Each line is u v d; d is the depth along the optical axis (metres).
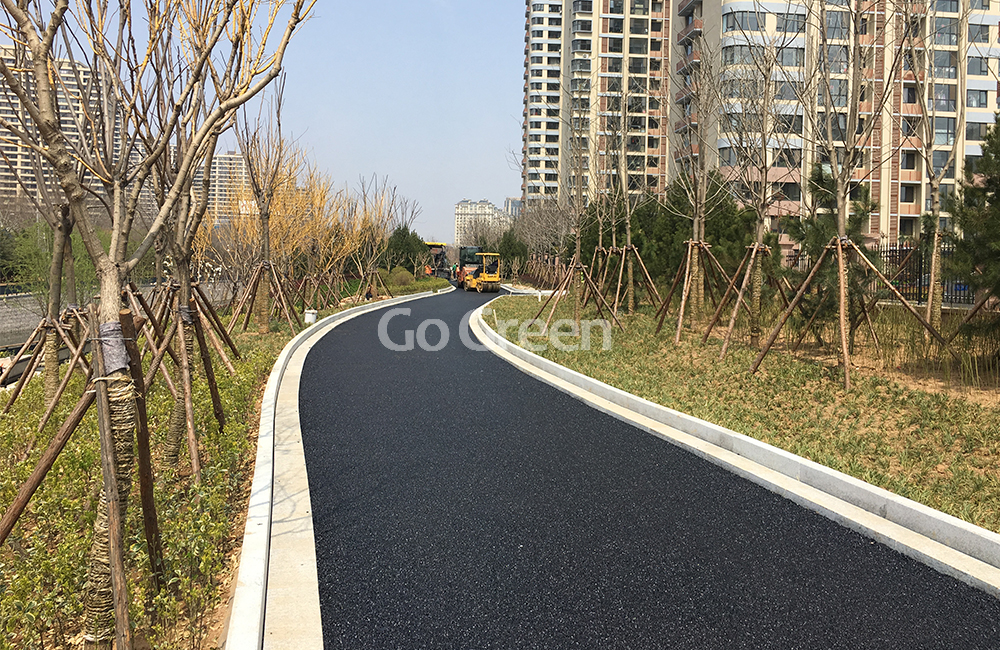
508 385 10.05
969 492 5.28
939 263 9.73
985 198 8.73
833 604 3.73
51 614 3.46
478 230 70.62
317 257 25.02
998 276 8.19
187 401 5.61
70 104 4.22
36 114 3.03
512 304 25.95
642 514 5.01
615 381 9.61
